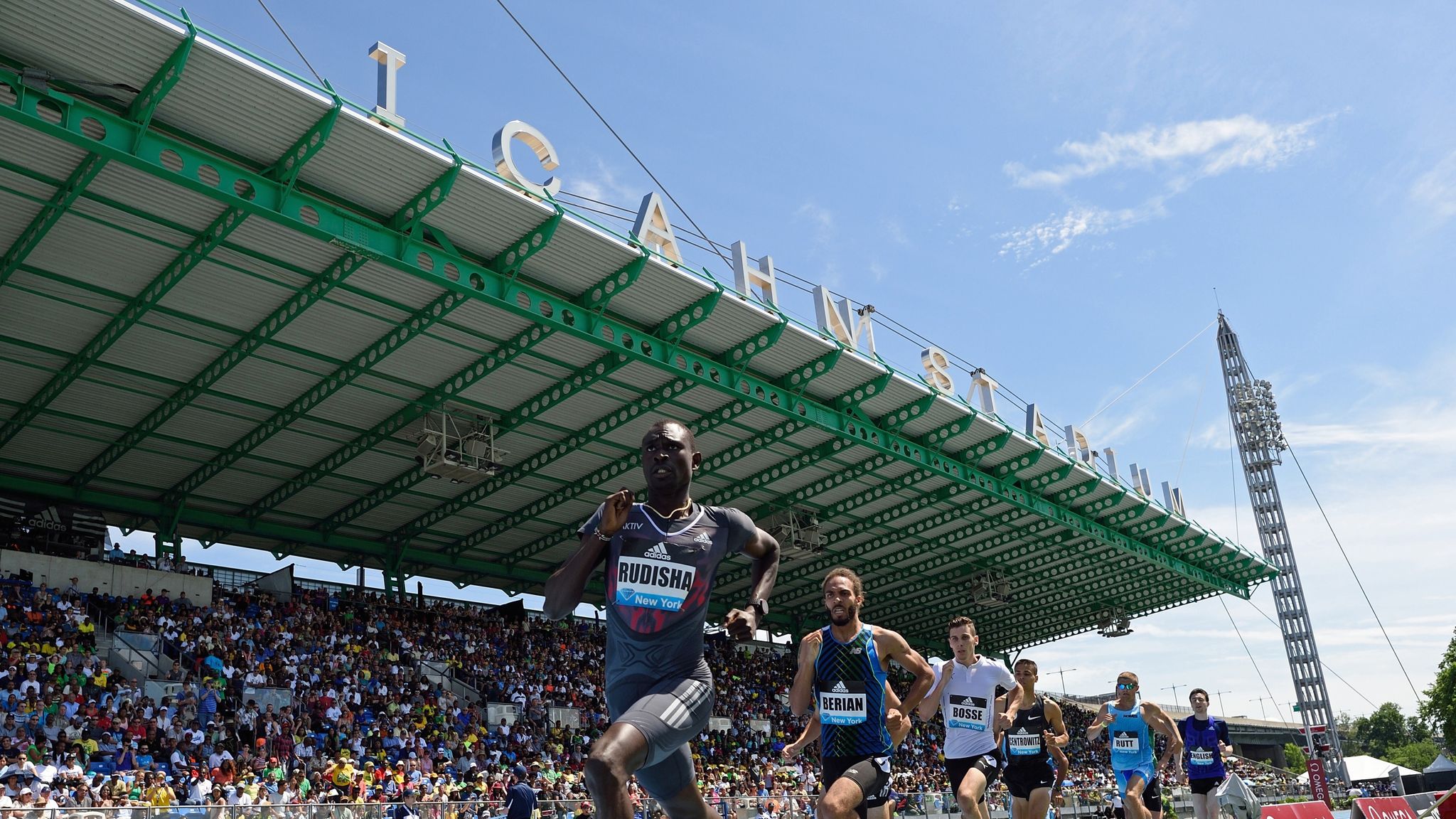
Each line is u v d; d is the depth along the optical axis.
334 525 41.53
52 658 28.19
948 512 49.44
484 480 38.00
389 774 30.47
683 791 5.14
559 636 50.00
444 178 23.62
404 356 30.22
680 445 5.05
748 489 42.31
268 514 40.28
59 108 19.14
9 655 27.66
